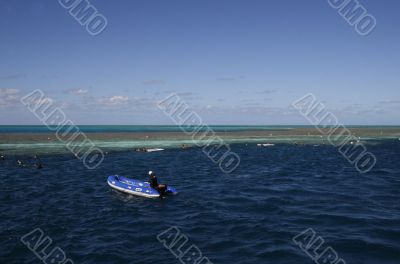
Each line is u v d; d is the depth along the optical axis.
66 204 23.00
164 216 20.34
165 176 33.84
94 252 15.13
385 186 28.25
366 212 20.56
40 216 20.20
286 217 19.75
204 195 25.53
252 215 20.25
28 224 18.75
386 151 58.59
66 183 29.91
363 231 17.28
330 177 32.84
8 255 14.80
